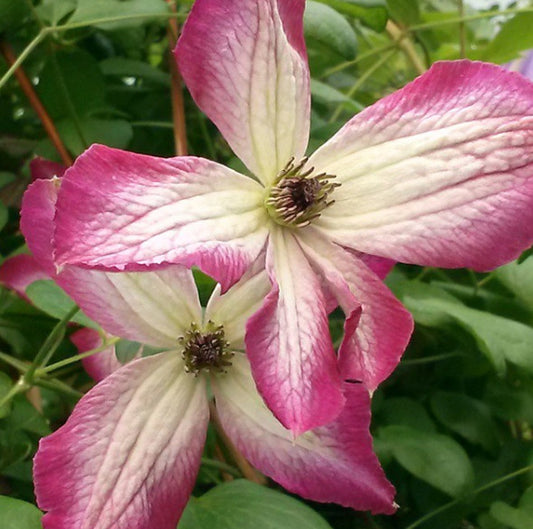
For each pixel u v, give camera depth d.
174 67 0.20
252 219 0.12
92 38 0.22
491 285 0.21
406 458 0.17
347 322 0.11
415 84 0.13
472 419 0.19
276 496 0.14
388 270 0.13
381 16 0.18
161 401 0.13
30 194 0.12
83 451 0.12
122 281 0.13
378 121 0.13
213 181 0.12
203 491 0.18
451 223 0.12
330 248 0.12
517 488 0.19
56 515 0.11
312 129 0.20
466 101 0.12
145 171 0.11
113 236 0.10
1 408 0.14
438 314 0.18
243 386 0.13
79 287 0.12
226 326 0.13
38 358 0.14
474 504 0.19
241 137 0.12
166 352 0.13
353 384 0.12
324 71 0.24
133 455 0.12
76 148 0.19
